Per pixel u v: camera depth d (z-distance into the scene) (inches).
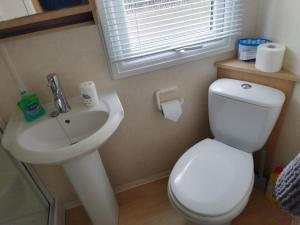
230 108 49.1
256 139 48.4
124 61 48.3
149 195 65.2
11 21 34.9
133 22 44.9
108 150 58.7
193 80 56.0
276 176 54.1
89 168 44.4
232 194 40.9
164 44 48.8
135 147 61.0
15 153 36.1
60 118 43.2
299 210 22.7
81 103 46.2
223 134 53.7
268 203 58.2
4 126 45.4
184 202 40.8
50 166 55.5
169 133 62.2
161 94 55.1
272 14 47.5
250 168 45.7
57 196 61.8
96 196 49.1
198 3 47.1
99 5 41.2
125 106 53.6
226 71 54.2
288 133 51.3
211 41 52.4
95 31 43.3
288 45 45.0
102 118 44.2
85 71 46.6
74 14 36.5
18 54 41.4
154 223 58.4
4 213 48.4
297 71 44.4
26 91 43.3
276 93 46.0
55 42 42.2
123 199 65.1
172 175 45.9
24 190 53.8
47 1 35.7
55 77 41.2
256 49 49.9
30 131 41.4
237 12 50.4
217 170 45.9
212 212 38.8
